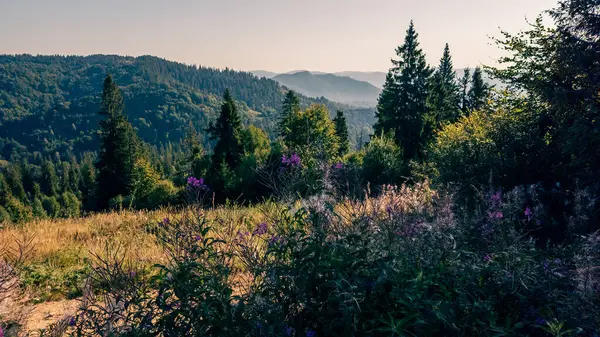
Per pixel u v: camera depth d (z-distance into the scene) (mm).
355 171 4109
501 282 2896
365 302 2588
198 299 2604
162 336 2604
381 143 18125
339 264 2682
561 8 8305
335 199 3582
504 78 12031
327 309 2559
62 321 3232
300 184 3641
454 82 52844
